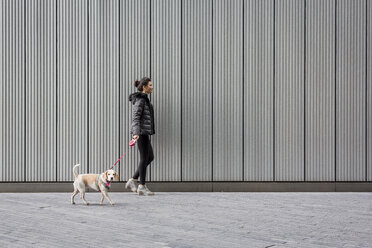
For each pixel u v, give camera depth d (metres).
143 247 4.68
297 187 8.88
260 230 5.48
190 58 8.91
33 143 8.89
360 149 8.88
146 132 8.32
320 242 4.91
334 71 8.90
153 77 8.92
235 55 8.91
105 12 8.91
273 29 8.90
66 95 8.91
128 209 6.91
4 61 8.87
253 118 8.91
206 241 4.93
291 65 8.90
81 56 8.91
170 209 6.91
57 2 8.88
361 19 8.89
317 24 8.89
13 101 8.88
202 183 8.89
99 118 8.93
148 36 8.91
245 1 8.89
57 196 8.33
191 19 8.91
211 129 8.93
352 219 6.17
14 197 8.18
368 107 8.88
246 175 8.91
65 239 5.00
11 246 4.70
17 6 8.85
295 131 8.91
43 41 8.89
